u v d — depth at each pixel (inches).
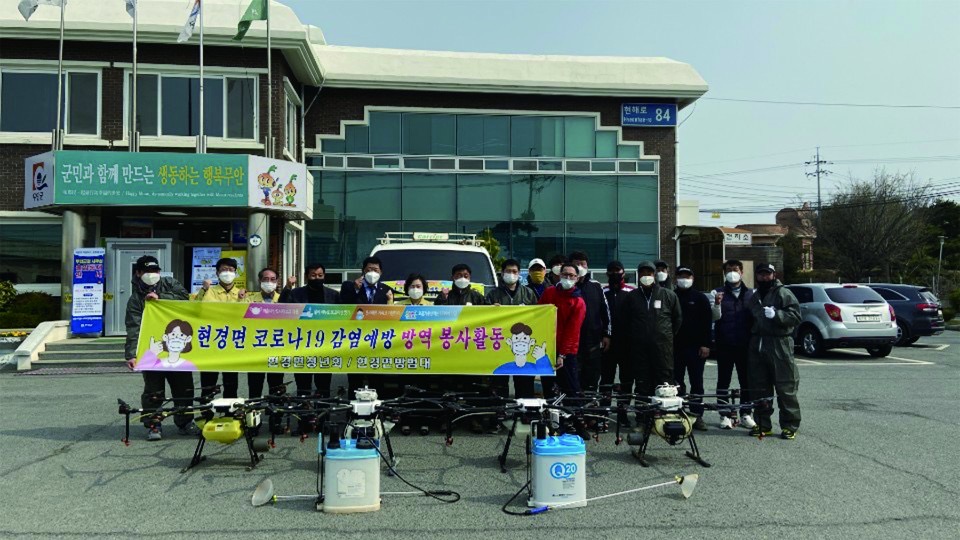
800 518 207.6
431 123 910.4
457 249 405.7
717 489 236.7
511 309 297.7
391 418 258.4
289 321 296.2
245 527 199.9
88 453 282.2
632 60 962.1
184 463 267.7
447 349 297.1
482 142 917.2
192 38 712.4
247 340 295.0
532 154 925.8
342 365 295.6
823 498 227.0
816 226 2023.9
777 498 226.8
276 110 746.2
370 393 240.2
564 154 931.3
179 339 293.7
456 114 913.5
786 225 2854.3
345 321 297.4
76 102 719.1
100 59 717.9
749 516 209.3
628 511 213.9
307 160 884.6
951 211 1995.6
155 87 726.5
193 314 294.7
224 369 293.1
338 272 881.5
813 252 2032.5
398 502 223.0
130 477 249.3
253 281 668.1
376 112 898.1
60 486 238.4
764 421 313.1
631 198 940.0
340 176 888.3
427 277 392.2
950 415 367.2
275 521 205.2
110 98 719.1
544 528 199.3
